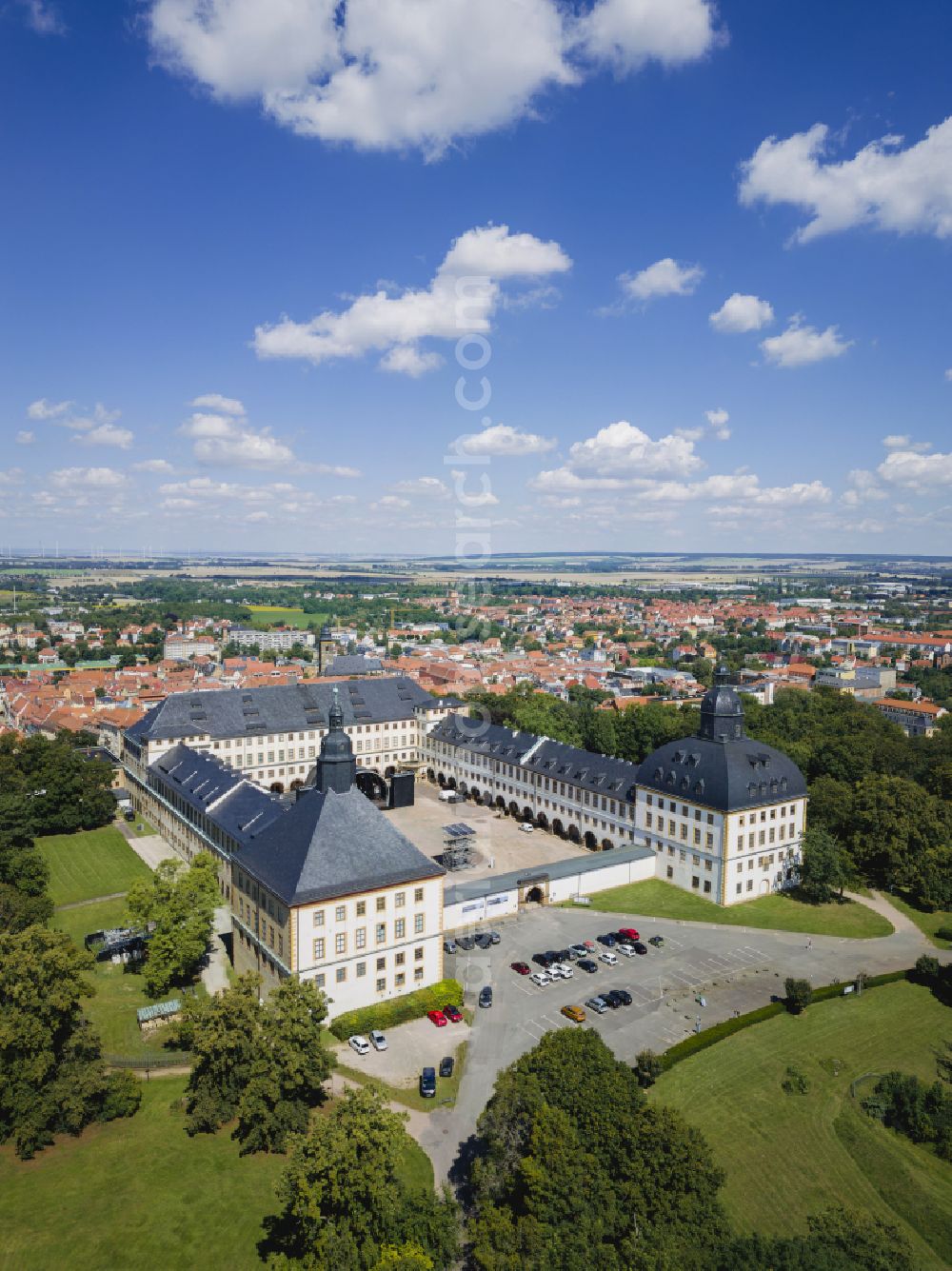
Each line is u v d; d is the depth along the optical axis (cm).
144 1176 7506
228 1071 8275
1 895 11781
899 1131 8375
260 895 10662
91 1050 8494
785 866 14800
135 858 15988
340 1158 6119
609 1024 10012
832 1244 6156
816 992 10775
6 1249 6625
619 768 16488
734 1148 7962
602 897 14238
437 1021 10006
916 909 14138
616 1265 5528
